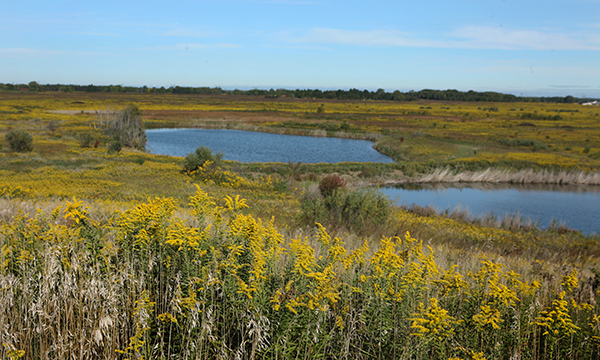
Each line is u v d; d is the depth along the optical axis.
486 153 54.84
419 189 35.78
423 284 3.68
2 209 9.41
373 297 3.56
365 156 56.31
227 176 28.23
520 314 3.69
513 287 4.03
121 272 3.54
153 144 62.06
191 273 3.61
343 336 3.36
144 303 3.21
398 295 3.52
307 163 45.47
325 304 3.29
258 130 90.50
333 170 40.72
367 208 12.77
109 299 3.26
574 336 3.55
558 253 13.05
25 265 3.82
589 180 40.62
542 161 47.34
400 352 3.32
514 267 7.76
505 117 130.12
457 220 20.94
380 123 105.12
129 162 36.38
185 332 3.23
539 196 33.88
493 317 3.28
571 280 4.34
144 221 4.02
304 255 3.62
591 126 105.19
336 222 12.12
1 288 3.37
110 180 25.50
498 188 37.31
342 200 12.95
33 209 9.75
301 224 11.68
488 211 25.77
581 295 5.09
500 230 18.33
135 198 18.17
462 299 3.96
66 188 20.09
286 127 92.75
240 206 4.54
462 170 42.66
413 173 40.88
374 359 3.38
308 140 75.06
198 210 4.35
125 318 3.41
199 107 144.88
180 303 3.15
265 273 3.61
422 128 94.38
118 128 58.72
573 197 33.72
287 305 3.23
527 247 13.86
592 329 3.74
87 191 19.22
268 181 28.23
